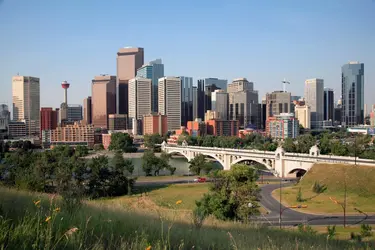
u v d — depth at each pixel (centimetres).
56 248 1079
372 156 15350
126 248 1207
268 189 10606
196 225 2145
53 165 11769
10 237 1082
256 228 2811
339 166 11025
